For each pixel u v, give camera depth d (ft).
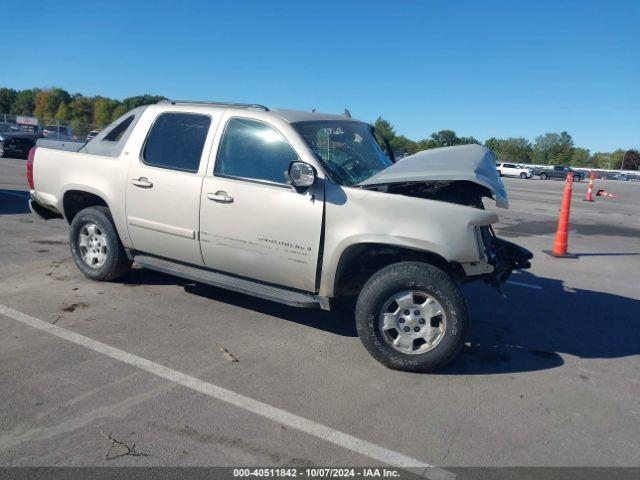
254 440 10.88
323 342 15.93
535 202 67.56
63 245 26.30
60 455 10.16
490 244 15.43
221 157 16.46
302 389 13.05
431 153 16.87
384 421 11.78
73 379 13.03
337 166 15.69
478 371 14.52
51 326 16.14
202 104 17.54
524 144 349.20
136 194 17.90
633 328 18.61
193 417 11.61
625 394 13.56
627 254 32.96
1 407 11.66
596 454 10.89
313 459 10.37
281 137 15.62
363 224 14.19
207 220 16.39
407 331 14.16
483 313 19.57
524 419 12.12
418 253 14.73
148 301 18.66
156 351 14.78
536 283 24.25
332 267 14.67
